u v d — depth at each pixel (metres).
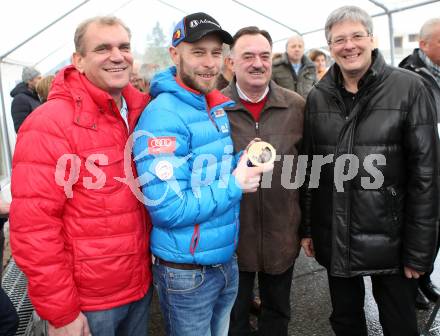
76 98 1.55
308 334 2.92
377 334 2.85
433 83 3.13
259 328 2.60
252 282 2.48
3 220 2.33
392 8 5.79
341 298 2.39
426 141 1.97
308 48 9.65
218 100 1.84
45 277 1.48
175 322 1.82
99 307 1.63
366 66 2.04
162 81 1.72
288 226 2.38
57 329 1.56
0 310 2.13
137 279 1.72
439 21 3.13
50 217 1.50
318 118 2.21
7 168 6.75
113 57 1.57
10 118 7.27
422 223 2.02
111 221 1.60
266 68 2.23
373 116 2.03
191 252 1.71
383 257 2.11
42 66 10.34
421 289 3.21
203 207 1.65
